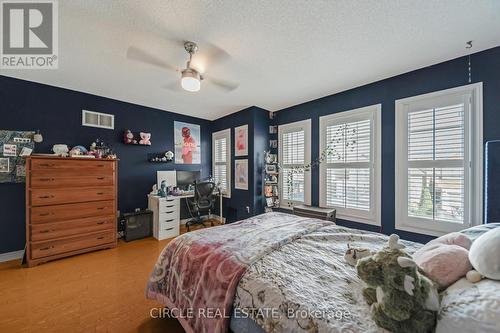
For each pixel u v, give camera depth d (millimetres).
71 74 2631
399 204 2588
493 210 1824
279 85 2928
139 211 3629
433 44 1967
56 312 1701
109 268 2455
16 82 2748
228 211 4543
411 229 2500
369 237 1647
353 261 1225
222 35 1848
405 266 771
